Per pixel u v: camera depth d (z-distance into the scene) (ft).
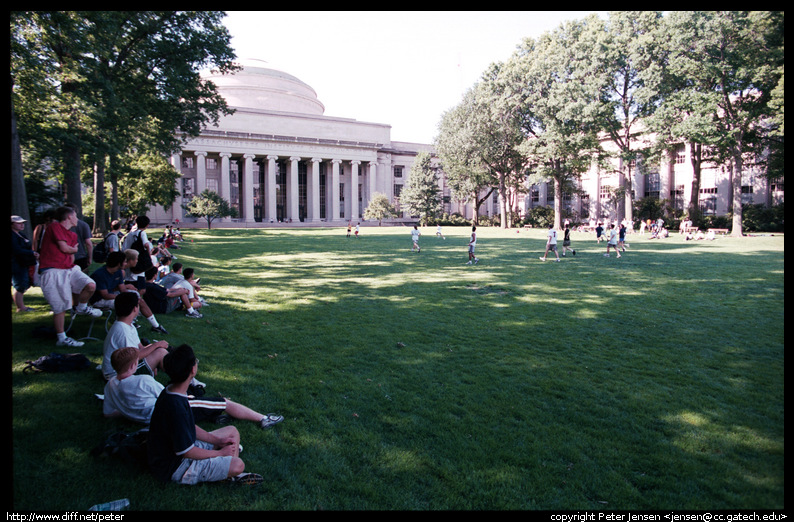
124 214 140.67
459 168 181.68
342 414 16.58
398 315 32.40
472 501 11.91
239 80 264.31
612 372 21.15
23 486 11.52
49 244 20.80
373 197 234.99
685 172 174.50
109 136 62.95
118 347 17.53
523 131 167.53
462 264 63.41
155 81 73.92
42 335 22.17
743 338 26.78
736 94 106.32
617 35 130.11
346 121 275.39
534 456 13.92
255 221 253.85
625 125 140.56
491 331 28.19
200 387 17.48
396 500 11.85
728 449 14.37
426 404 17.57
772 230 134.82
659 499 11.96
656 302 37.29
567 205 223.92
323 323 29.78
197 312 30.48
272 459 13.65
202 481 12.21
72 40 52.16
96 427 14.74
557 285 45.68
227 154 232.12
